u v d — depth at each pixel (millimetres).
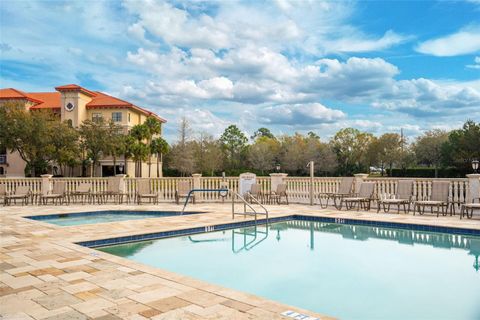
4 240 7637
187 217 11117
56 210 13250
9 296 4238
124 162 44781
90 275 5066
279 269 6340
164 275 5039
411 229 9742
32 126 33406
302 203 15281
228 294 4258
